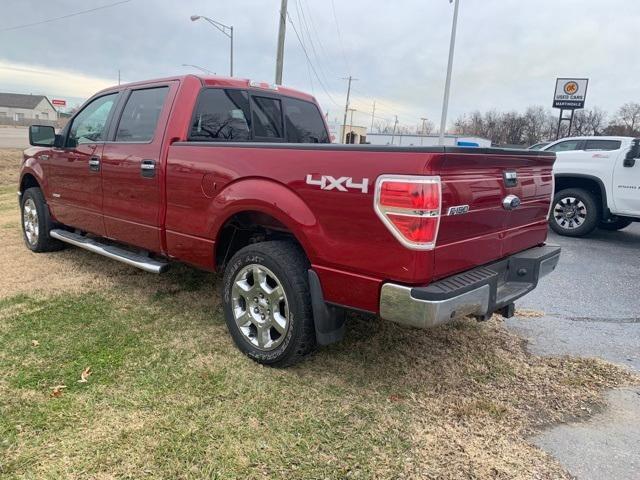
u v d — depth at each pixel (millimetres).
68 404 2748
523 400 3055
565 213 8492
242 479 2256
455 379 3266
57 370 3109
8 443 2412
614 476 2391
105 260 5617
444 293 2504
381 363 3418
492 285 2863
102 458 2340
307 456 2426
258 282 3229
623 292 5328
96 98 4844
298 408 2820
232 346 3533
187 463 2334
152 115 4078
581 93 23453
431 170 2432
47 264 5398
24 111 97875
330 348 3600
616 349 3865
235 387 3000
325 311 2938
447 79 26047
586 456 2535
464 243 2783
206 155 3461
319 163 2809
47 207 5547
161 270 3971
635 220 8203
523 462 2463
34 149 5699
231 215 3332
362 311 2762
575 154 8305
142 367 3186
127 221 4242
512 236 3344
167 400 2826
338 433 2615
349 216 2688
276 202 3008
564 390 3191
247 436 2551
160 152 3807
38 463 2291
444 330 4059
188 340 3609
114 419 2631
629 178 7707
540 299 5031
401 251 2520
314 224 2844
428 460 2439
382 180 2539
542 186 3635
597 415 2928
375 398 2973
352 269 2736
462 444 2576
